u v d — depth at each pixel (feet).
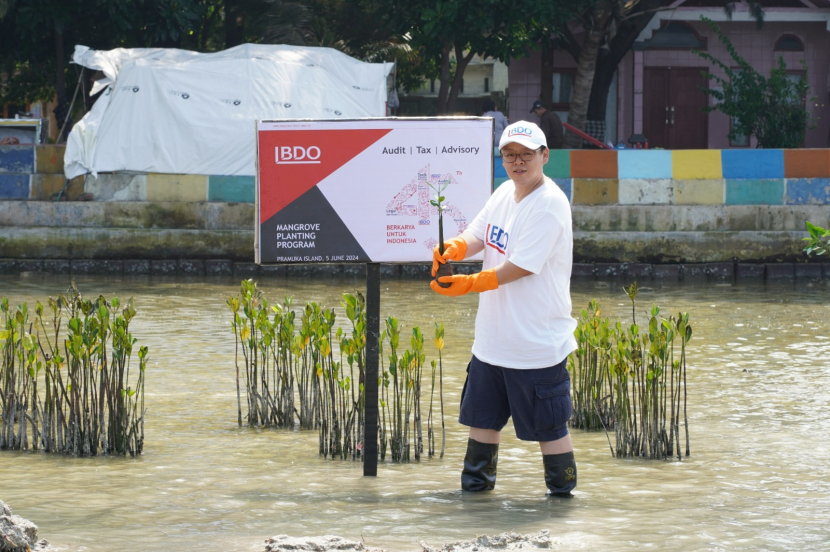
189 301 47.88
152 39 73.26
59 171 61.82
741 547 14.33
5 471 19.53
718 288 55.77
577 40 83.25
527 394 17.15
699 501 17.22
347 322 40.68
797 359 33.53
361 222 18.79
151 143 61.41
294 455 21.07
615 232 61.52
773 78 74.90
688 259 61.67
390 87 68.64
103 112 61.87
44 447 21.43
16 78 90.94
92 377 21.36
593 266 61.05
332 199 18.80
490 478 18.07
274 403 24.23
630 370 21.48
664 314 44.45
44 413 21.50
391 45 87.81
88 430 21.09
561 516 16.14
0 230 61.21
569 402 17.47
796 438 22.74
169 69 61.87
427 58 73.31
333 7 84.84
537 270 16.72
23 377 23.29
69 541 14.42
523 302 17.02
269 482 18.61
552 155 61.77
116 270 61.05
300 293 51.55
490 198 18.28
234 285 55.36
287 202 18.79
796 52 86.28
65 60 76.59
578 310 45.70
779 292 53.88
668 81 86.63
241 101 61.87
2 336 22.58
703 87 78.84
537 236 16.74
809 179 61.57
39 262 61.21
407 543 14.46
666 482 18.78
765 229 61.72
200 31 85.10
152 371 30.53
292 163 18.75
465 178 18.72
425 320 41.88
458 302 48.08
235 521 15.72
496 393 17.67
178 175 61.52
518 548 14.10
